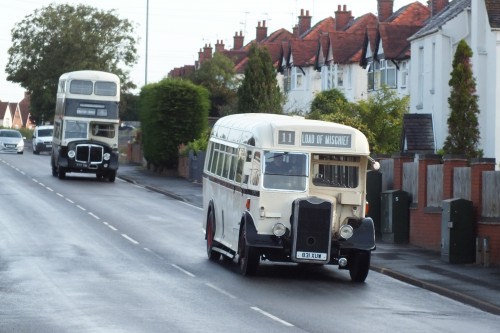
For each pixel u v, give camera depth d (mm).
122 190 65062
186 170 76500
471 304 26344
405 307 25281
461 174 36062
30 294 24875
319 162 30031
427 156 39188
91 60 133000
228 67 122375
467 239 33969
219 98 119188
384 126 63531
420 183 39406
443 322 23078
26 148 130250
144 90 82812
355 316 23266
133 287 26562
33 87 133500
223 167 33875
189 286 27203
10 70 135000
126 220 46312
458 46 41125
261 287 27625
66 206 51906
